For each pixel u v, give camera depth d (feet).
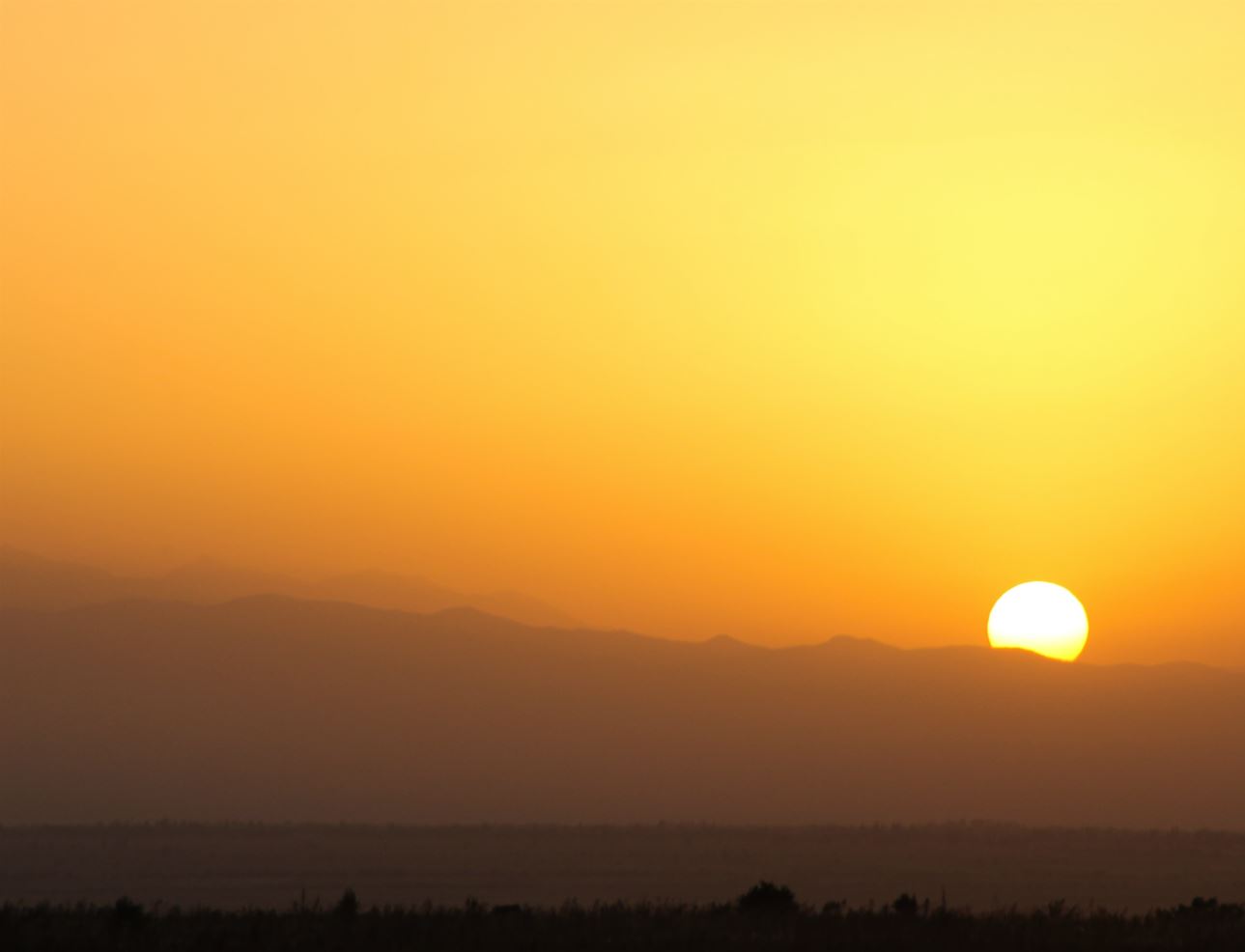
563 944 206.18
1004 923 246.47
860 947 206.08
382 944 205.57
